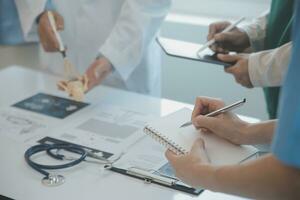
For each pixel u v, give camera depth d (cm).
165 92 217
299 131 53
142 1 143
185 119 105
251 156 91
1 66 203
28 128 126
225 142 96
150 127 102
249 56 125
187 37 205
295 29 55
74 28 161
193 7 221
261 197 64
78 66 167
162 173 104
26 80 163
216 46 137
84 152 112
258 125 94
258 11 210
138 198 96
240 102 102
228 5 215
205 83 207
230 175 67
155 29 151
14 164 109
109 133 123
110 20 155
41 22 155
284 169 59
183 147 93
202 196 97
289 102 54
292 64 54
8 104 141
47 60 173
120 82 164
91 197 96
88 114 135
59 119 132
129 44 145
